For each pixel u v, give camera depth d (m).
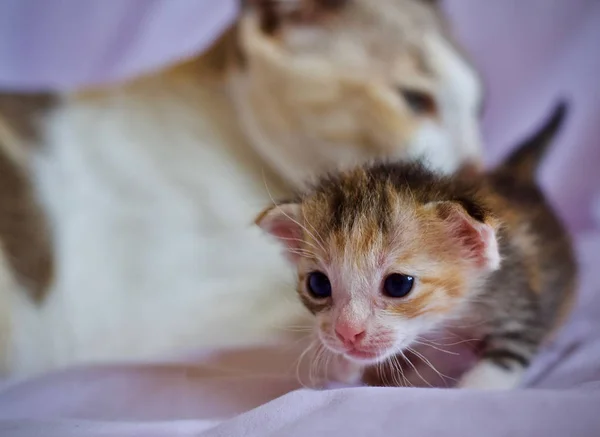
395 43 0.34
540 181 0.34
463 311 0.24
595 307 0.29
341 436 0.20
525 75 0.38
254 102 0.34
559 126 0.36
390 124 0.32
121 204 0.34
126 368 0.27
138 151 0.34
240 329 0.32
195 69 0.35
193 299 0.33
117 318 0.33
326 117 0.33
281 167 0.34
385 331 0.23
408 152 0.31
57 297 0.32
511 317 0.25
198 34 0.36
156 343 0.32
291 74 0.33
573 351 0.26
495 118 0.38
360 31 0.34
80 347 0.32
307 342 0.27
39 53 0.36
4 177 0.32
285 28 0.34
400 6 0.35
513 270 0.25
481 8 0.38
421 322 0.24
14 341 0.31
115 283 0.33
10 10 0.36
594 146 0.37
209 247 0.34
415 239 0.23
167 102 0.35
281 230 0.25
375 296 0.23
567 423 0.20
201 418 0.23
